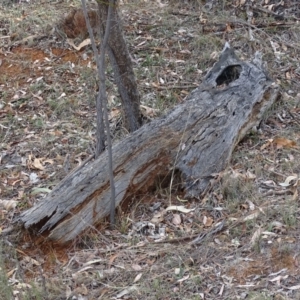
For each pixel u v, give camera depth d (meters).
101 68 6.00
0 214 6.63
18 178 7.22
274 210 6.31
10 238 6.18
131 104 7.30
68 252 6.11
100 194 6.28
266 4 10.00
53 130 7.95
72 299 5.56
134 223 6.36
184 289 5.57
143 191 6.60
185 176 6.67
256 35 9.38
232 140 6.99
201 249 6.00
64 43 9.45
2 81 8.88
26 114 8.28
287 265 5.75
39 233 6.14
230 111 7.14
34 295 5.57
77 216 6.17
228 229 6.18
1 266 5.85
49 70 9.02
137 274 5.78
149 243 6.12
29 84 8.80
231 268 5.76
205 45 9.22
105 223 6.32
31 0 10.69
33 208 6.20
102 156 6.45
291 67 8.80
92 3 10.13
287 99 8.10
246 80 7.55
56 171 7.27
